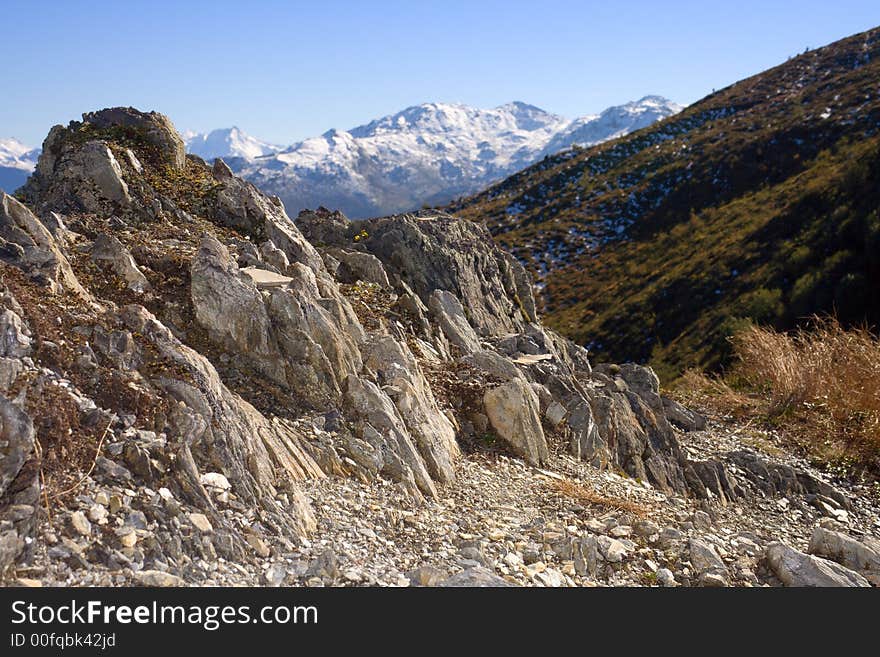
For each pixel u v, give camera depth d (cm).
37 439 647
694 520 1167
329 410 1023
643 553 953
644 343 5144
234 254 1314
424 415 1131
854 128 7925
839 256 4434
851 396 1825
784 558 934
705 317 4878
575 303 6881
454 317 1694
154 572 605
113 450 695
